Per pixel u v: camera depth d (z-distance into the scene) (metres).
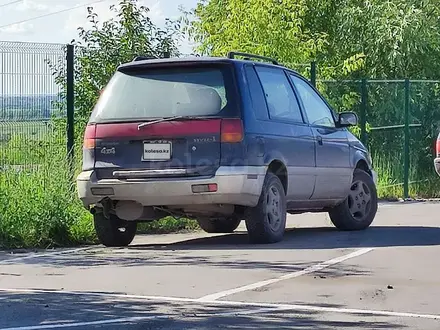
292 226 14.28
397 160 20.64
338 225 13.57
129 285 8.90
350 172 13.39
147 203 11.34
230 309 7.80
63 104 13.61
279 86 12.31
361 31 25.67
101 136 11.48
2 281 9.23
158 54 15.40
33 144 13.16
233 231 13.77
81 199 11.62
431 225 14.27
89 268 10.00
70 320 7.38
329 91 19.33
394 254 10.94
